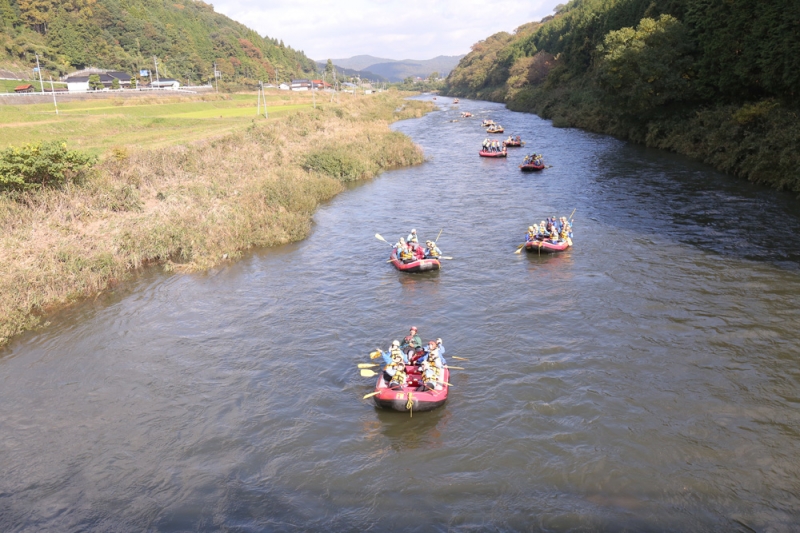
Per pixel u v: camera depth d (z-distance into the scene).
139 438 12.56
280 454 11.93
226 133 45.34
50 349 16.55
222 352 16.09
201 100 100.81
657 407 12.93
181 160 34.00
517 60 135.88
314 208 31.06
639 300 18.31
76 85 109.31
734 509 10.02
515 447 11.84
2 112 60.88
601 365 14.71
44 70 120.56
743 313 17.06
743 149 34.75
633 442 11.83
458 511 10.23
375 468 11.43
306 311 18.55
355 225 28.23
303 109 76.00
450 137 61.88
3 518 10.40
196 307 19.09
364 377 14.73
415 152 46.56
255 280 21.33
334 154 40.06
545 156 46.81
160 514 10.41
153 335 17.20
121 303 19.53
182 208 26.47
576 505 10.24
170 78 145.00
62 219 23.92
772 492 10.37
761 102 36.00
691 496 10.35
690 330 16.23
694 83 45.78
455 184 37.22
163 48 162.75
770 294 18.25
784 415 12.47
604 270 20.98
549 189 34.47
